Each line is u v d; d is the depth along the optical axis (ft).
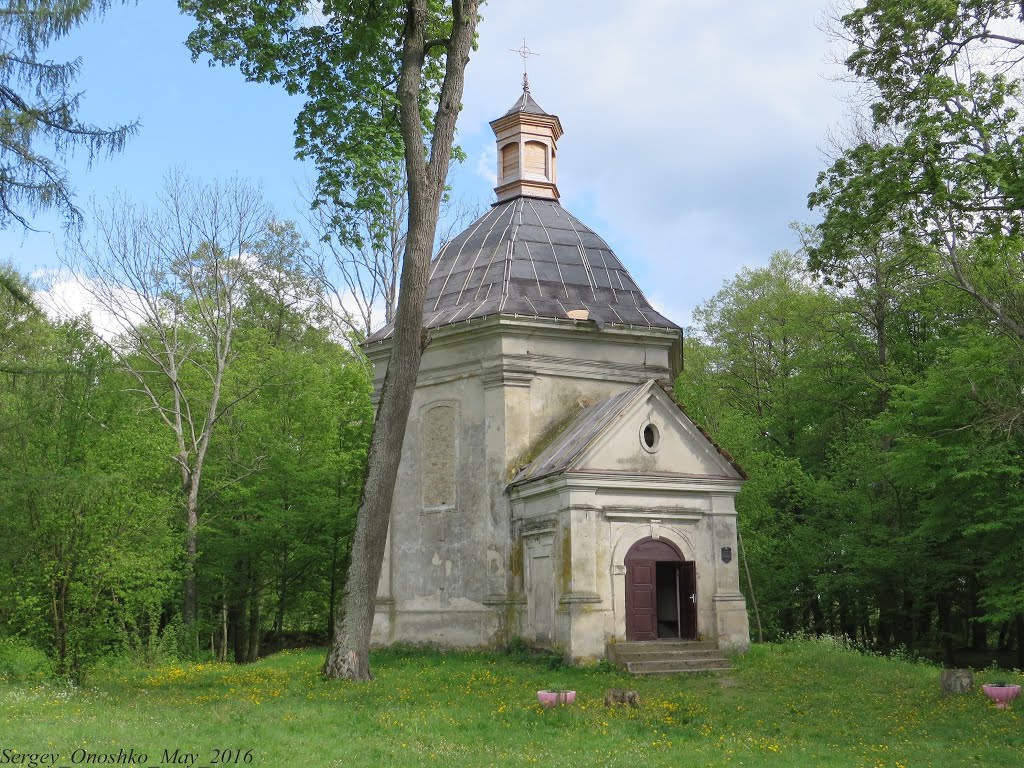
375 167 65.26
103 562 60.39
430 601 75.41
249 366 112.88
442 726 42.14
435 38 65.21
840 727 45.65
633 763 35.55
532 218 86.79
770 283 138.21
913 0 52.90
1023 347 78.79
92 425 69.92
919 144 54.03
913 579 97.76
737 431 105.50
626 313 79.77
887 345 114.73
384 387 57.57
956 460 80.94
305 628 131.03
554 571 66.54
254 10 60.44
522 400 74.18
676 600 76.74
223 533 99.09
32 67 56.49
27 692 50.72
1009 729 44.34
